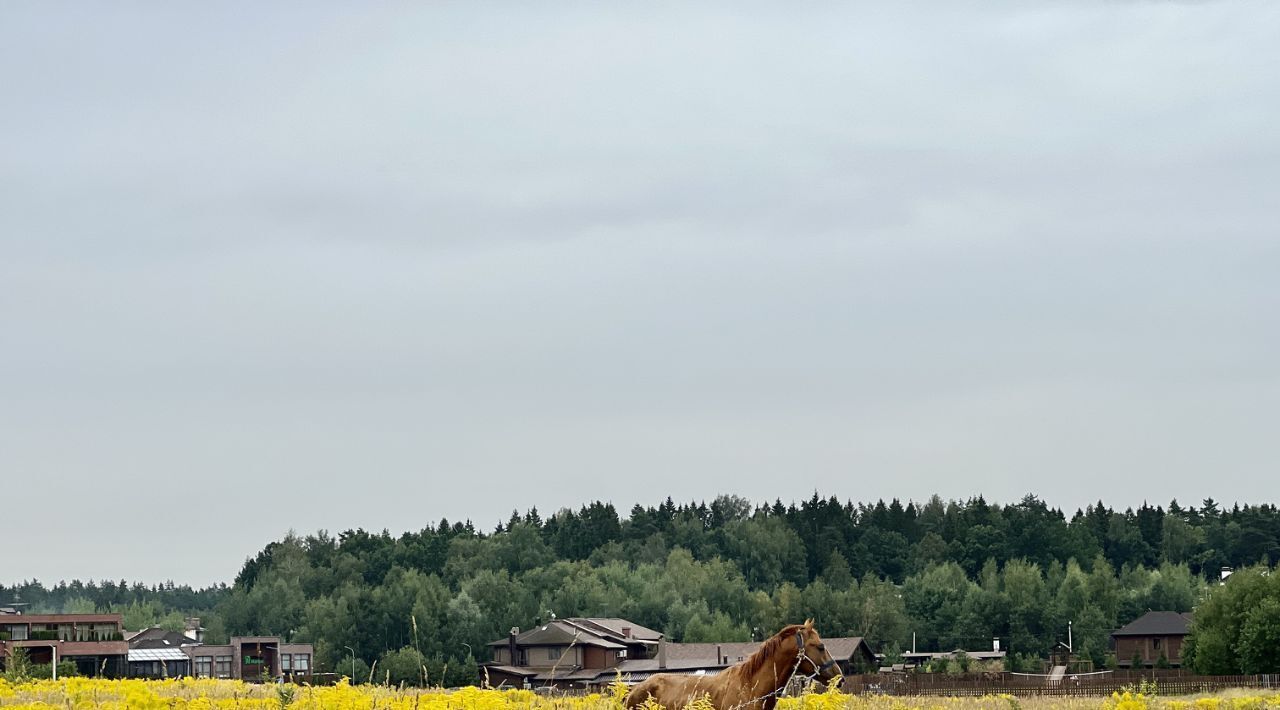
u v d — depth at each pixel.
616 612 160.75
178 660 118.94
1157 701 47.03
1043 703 47.31
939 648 162.00
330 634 151.88
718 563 182.88
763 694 18.59
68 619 101.50
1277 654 84.25
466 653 145.62
